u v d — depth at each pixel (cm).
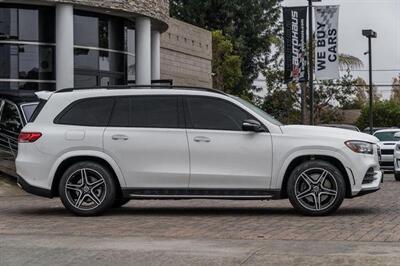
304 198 1008
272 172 1002
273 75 4866
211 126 1016
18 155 1055
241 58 4712
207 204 1231
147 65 2328
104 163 1031
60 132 1031
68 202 1029
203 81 3428
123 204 1168
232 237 819
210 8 4681
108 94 1046
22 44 2088
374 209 1104
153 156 1015
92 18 2231
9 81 2072
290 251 721
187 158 1009
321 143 996
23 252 736
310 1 2522
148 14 2295
